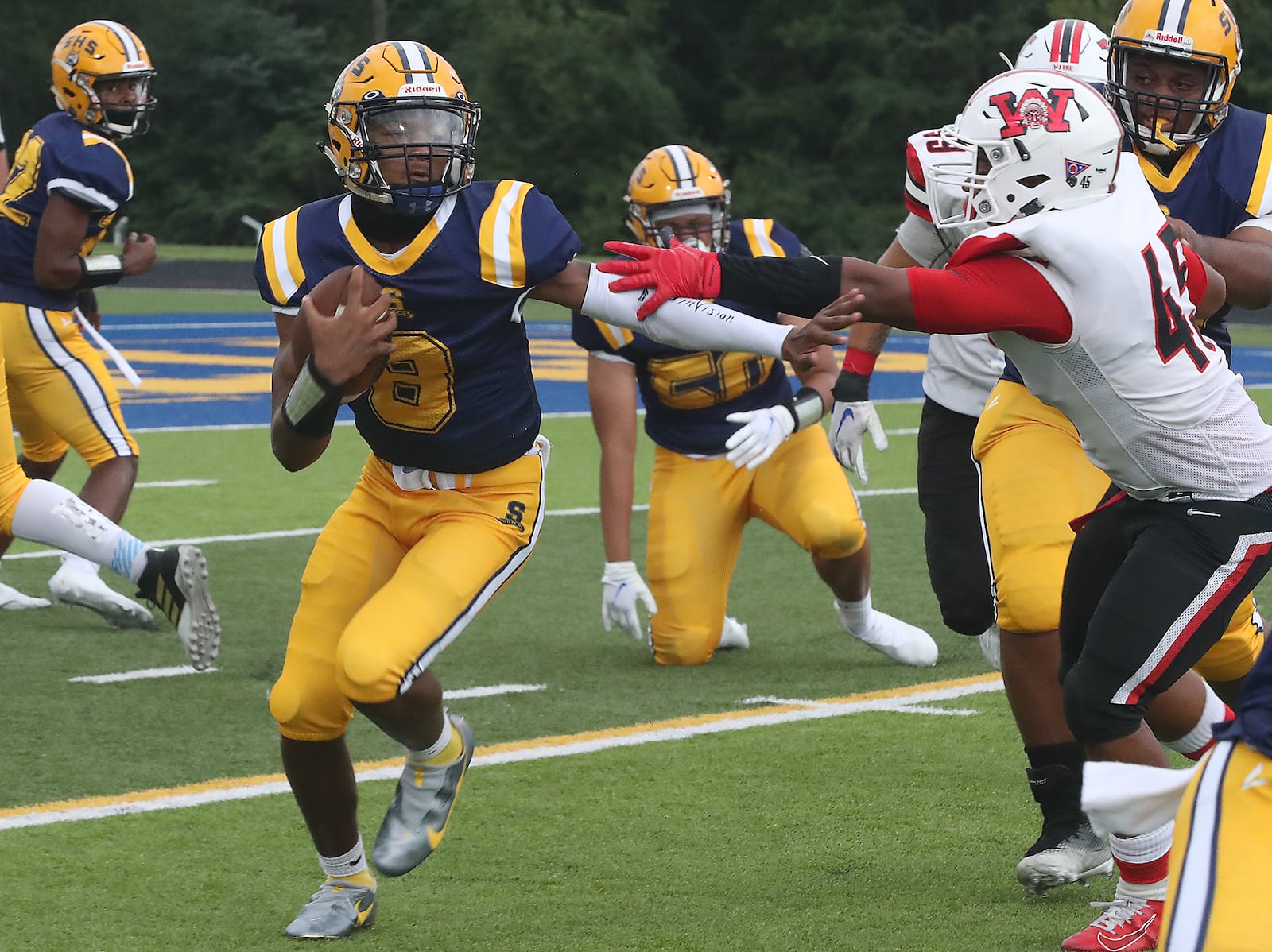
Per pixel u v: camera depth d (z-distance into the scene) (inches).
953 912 419.2
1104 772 302.0
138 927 412.2
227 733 589.9
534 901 431.2
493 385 408.5
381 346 374.3
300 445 386.9
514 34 4461.1
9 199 746.2
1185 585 364.8
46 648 719.1
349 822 414.6
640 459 1293.1
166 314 2672.2
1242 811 267.3
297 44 4963.1
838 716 614.9
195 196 4864.7
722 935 404.5
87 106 778.8
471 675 682.8
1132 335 360.2
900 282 368.5
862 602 692.1
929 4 4571.9
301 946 401.4
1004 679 454.9
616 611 698.2
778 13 4633.4
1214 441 367.2
